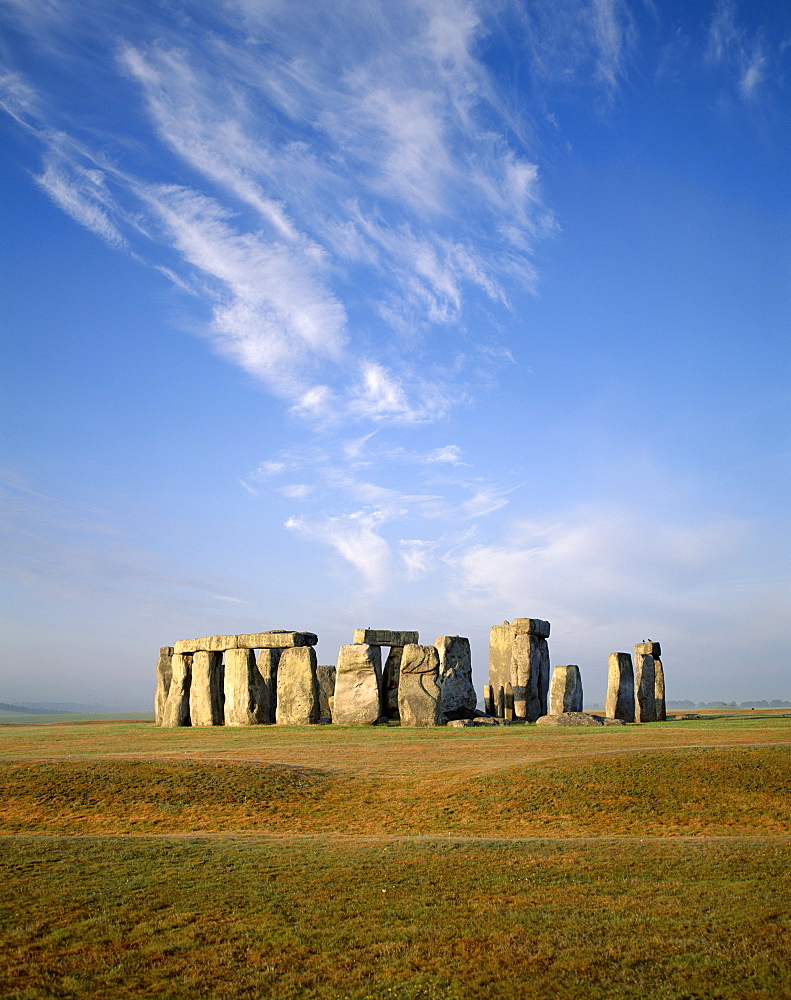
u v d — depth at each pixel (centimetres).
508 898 1639
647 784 2573
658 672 5153
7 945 1420
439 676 5072
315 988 1258
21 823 2523
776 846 1962
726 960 1302
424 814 2531
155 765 3020
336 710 4919
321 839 2209
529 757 3158
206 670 5534
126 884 1742
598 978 1262
